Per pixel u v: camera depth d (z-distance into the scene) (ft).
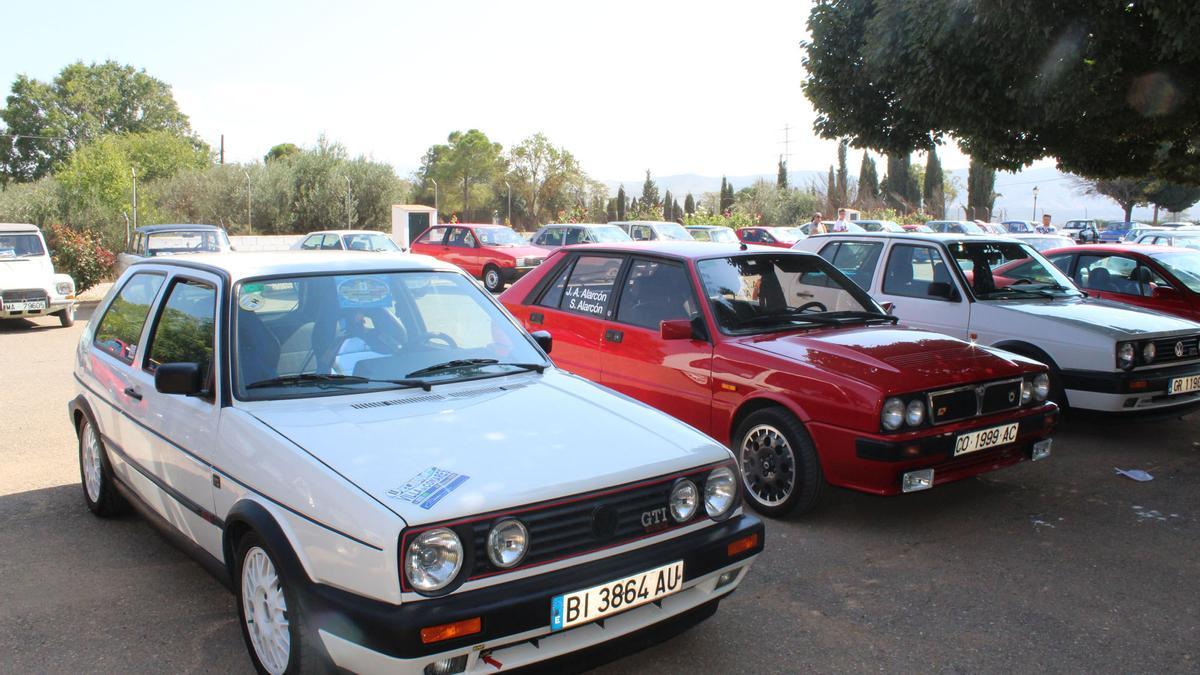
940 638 12.31
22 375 32.42
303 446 10.14
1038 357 22.98
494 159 278.26
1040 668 11.51
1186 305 28.07
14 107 226.38
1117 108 23.89
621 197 252.62
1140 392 21.74
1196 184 31.14
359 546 8.90
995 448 16.58
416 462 9.78
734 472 11.23
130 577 14.03
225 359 11.68
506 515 9.21
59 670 11.12
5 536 15.76
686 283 18.90
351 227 146.41
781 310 19.24
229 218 142.51
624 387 19.70
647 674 11.24
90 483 16.87
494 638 8.91
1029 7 20.45
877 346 17.13
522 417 11.26
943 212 183.21
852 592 13.82
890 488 15.38
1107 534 16.49
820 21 27.58
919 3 23.44
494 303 14.76
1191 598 13.69
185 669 11.19
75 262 61.16
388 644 8.58
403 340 13.02
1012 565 14.97
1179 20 19.22
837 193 181.06
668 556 10.14
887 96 28.02
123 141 181.88
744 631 12.47
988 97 24.09
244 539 10.62
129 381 14.24
